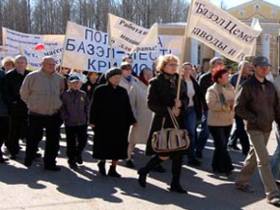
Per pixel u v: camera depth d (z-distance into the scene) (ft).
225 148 28.63
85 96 30.32
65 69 42.80
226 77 28.19
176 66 24.36
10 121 31.63
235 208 22.26
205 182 26.84
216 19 25.84
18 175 27.66
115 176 27.68
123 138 27.35
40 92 28.78
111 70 27.09
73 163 30.01
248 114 23.13
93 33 39.47
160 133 24.06
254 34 26.13
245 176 25.08
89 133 43.83
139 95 30.71
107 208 21.83
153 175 28.07
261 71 23.12
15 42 50.44
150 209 21.79
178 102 24.12
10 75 31.94
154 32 39.52
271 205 22.77
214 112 28.43
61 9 209.15
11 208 21.66
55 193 24.12
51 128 29.04
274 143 39.01
